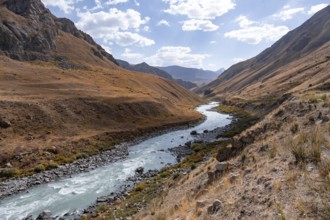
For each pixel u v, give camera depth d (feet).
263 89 540.11
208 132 247.70
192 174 86.17
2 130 167.63
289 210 29.40
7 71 313.53
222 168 63.00
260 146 61.52
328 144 40.27
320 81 269.64
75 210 92.58
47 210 91.40
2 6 527.81
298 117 63.41
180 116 326.44
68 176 130.62
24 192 110.63
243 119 326.44
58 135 185.47
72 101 240.53
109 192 108.47
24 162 140.56
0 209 95.30
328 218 24.89
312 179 32.89
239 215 34.63
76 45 625.82
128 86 440.45
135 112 279.90
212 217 38.55
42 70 374.22
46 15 608.19
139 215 70.33
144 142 211.00
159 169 138.72
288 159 42.96
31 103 206.90
